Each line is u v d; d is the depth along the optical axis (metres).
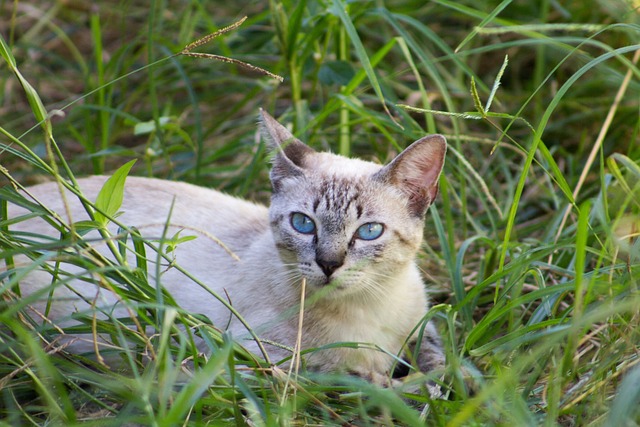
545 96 7.74
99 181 5.60
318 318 4.77
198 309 5.05
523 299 4.45
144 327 4.33
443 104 7.79
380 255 4.77
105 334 4.88
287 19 6.68
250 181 6.48
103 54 9.05
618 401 3.59
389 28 8.48
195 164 7.27
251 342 4.75
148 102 8.23
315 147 7.14
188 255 5.22
